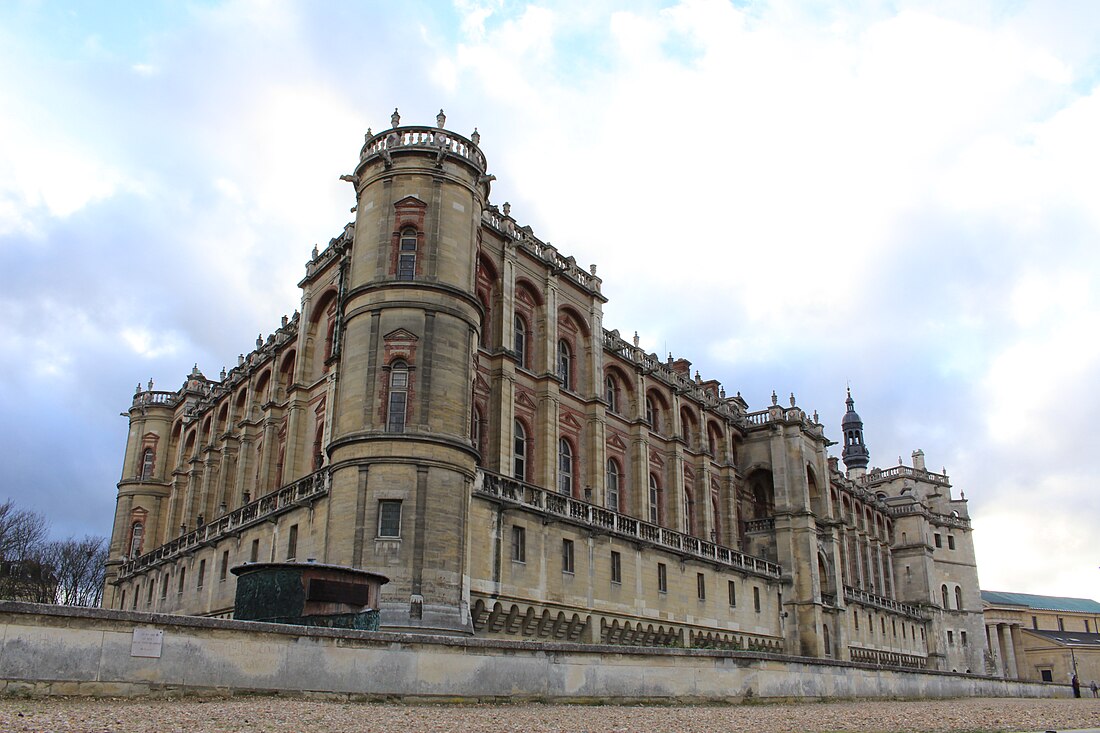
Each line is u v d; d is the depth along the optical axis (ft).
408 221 136.15
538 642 83.35
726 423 234.58
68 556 302.86
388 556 118.01
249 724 53.93
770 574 213.87
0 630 55.98
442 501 122.83
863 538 298.56
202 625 64.18
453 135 143.54
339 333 155.74
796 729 77.56
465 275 137.28
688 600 180.55
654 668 93.76
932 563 328.70
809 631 216.74
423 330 129.80
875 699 132.46
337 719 58.95
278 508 147.95
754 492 243.81
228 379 221.87
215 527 174.50
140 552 239.50
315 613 86.07
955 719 100.94
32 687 56.44
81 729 47.93
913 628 303.89
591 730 65.10
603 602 154.92
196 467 223.10
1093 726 103.40
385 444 123.03
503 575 134.51
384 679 72.33
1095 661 400.47
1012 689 193.16
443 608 118.32
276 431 183.42
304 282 178.19
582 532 153.99
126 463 249.34
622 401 199.11
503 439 154.40
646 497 192.75
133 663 60.64
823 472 247.50
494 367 159.12
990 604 420.77
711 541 203.10
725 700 101.40
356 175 144.56
